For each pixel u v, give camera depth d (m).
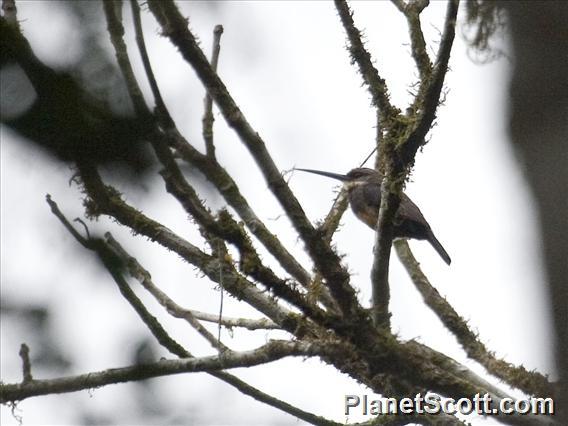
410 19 7.97
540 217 4.32
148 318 7.15
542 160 4.41
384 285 7.48
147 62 6.46
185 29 6.58
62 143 4.21
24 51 4.16
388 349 7.20
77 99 4.19
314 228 7.05
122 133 4.31
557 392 4.25
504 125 4.66
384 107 7.52
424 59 7.78
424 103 7.16
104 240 5.55
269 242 7.58
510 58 4.74
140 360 6.94
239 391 7.77
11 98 4.10
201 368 7.09
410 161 7.31
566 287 4.17
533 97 4.55
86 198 7.23
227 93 6.90
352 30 7.75
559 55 4.54
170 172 6.43
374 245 7.46
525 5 4.65
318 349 7.32
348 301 7.12
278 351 7.27
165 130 6.70
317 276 7.41
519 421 7.33
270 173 7.03
